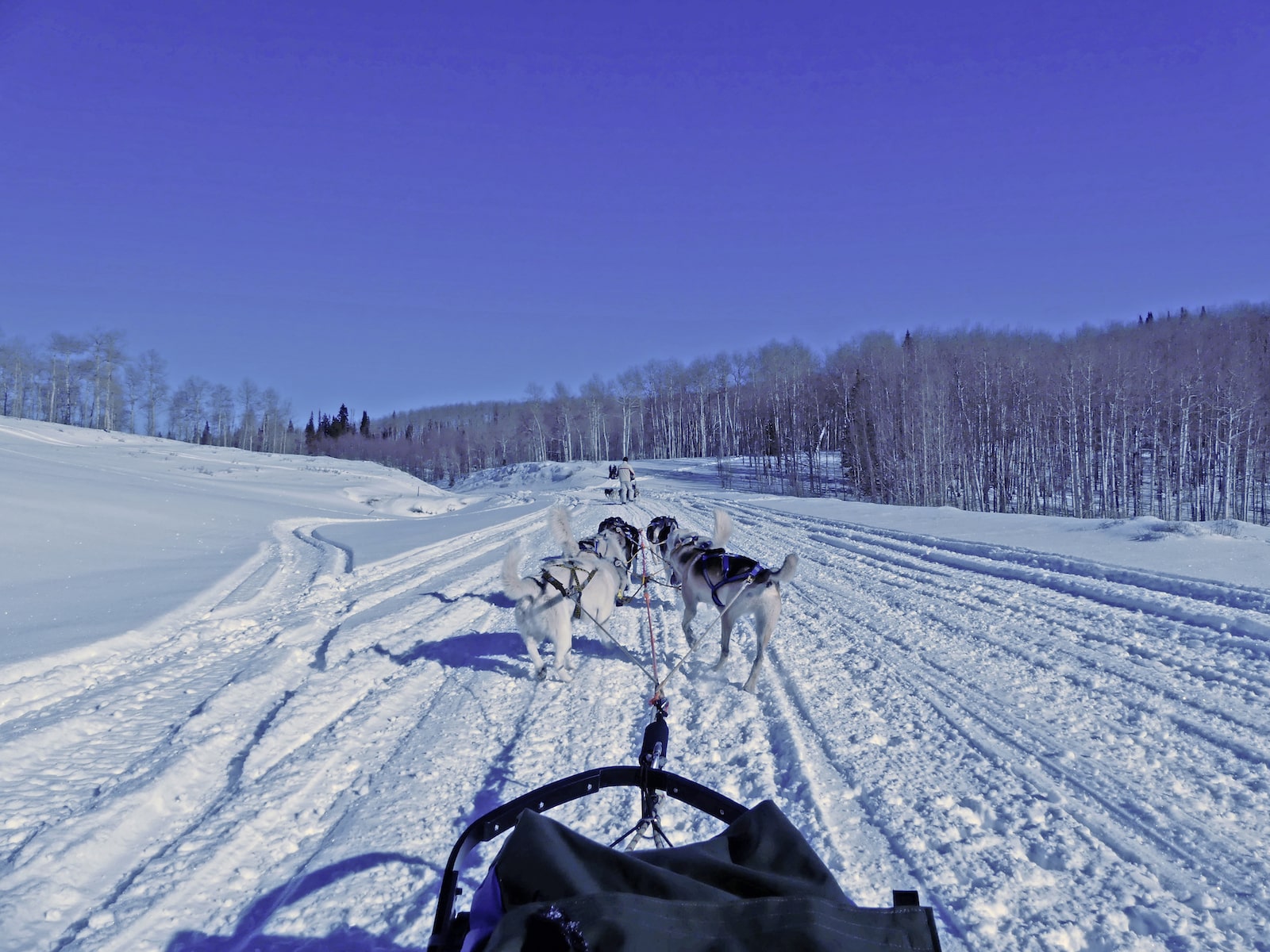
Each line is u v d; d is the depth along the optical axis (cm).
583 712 604
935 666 698
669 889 169
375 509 3672
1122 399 4756
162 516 1945
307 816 432
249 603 1102
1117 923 315
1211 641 732
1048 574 1115
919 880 351
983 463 5344
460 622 975
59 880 360
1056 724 545
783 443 7638
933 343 6906
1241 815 406
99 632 862
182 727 576
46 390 10994
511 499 4600
